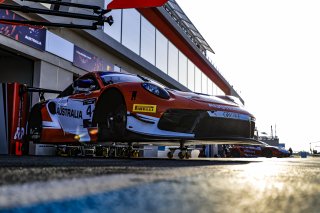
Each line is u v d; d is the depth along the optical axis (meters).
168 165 2.23
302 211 0.71
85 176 1.28
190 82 25.69
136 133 3.75
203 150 14.23
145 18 17.67
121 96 3.92
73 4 3.75
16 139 6.35
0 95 6.46
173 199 0.81
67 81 9.19
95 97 4.31
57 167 1.77
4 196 0.81
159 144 5.18
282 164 2.95
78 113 4.60
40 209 0.67
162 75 18.25
